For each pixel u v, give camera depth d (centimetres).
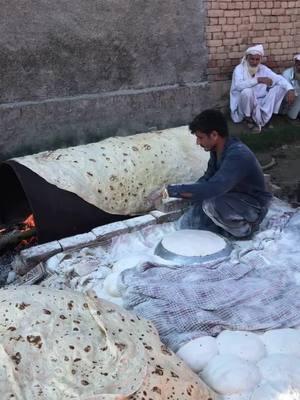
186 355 296
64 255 411
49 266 402
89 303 287
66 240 427
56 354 253
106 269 394
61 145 646
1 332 260
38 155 492
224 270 374
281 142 746
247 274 376
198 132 399
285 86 753
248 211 425
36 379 242
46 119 627
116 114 672
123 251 424
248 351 298
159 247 402
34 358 250
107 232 436
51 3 599
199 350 297
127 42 662
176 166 518
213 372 282
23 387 238
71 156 486
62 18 611
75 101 639
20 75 605
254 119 745
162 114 709
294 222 451
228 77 756
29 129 620
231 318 326
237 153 392
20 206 542
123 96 670
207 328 317
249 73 738
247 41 757
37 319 267
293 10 779
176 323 321
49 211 446
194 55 720
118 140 526
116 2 638
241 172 390
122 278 363
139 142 523
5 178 513
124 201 488
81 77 643
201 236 407
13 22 584
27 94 616
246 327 320
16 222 538
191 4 693
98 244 432
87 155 491
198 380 266
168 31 688
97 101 653
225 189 384
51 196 450
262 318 325
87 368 251
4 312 271
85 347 259
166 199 465
